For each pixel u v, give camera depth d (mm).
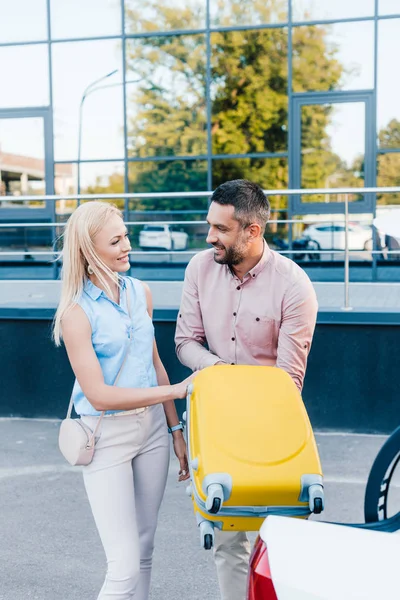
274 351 2496
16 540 3689
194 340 2580
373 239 9719
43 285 8188
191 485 2018
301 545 1525
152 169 10727
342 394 5328
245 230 2287
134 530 2221
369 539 1565
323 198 10117
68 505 4145
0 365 5785
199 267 2508
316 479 1854
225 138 10547
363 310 5270
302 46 10156
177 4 10430
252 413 1968
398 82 9891
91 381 2152
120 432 2230
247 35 10312
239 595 2490
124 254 2246
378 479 2260
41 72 10734
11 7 10695
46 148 10797
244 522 1878
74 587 3197
